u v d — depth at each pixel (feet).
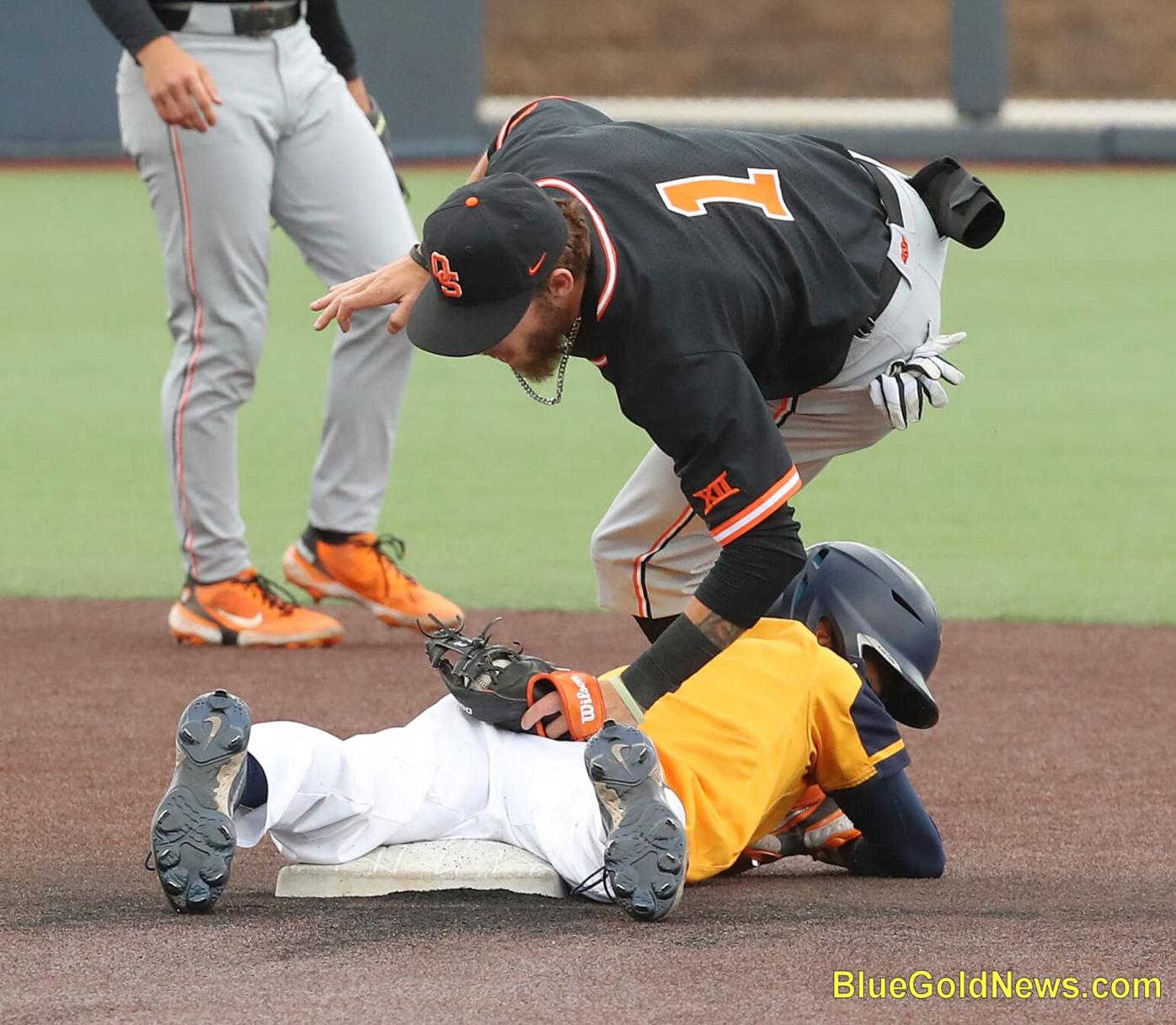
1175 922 37.58
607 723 36.65
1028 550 85.87
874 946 34.91
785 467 37.09
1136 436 113.39
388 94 256.93
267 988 31.94
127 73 68.23
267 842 45.75
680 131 41.27
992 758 55.93
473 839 39.50
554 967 33.17
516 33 319.68
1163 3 307.99
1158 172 268.82
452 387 134.10
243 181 67.92
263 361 142.10
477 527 90.99
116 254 192.54
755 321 38.17
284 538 88.94
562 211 36.76
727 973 32.99
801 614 44.34
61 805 49.49
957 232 45.96
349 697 63.00
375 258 70.33
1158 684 65.10
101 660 67.82
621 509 49.03
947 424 117.39
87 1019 30.55
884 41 314.96
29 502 96.02
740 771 39.37
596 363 37.86
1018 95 311.68
